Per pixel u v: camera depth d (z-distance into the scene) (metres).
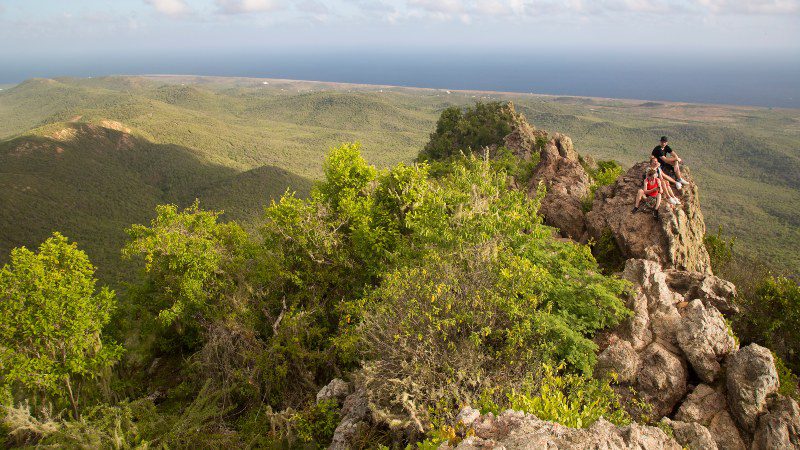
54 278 15.84
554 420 6.09
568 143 34.97
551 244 13.01
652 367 9.19
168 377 18.81
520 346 8.55
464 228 12.73
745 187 171.88
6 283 15.69
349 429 9.05
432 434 6.28
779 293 11.48
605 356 9.27
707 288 11.71
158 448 12.11
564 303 10.05
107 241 110.38
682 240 13.82
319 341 15.53
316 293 17.59
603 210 15.87
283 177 162.38
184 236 19.73
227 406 14.45
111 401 16.34
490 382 7.70
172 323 20.67
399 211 18.77
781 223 132.25
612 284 10.61
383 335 8.94
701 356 9.14
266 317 17.70
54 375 15.31
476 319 8.59
